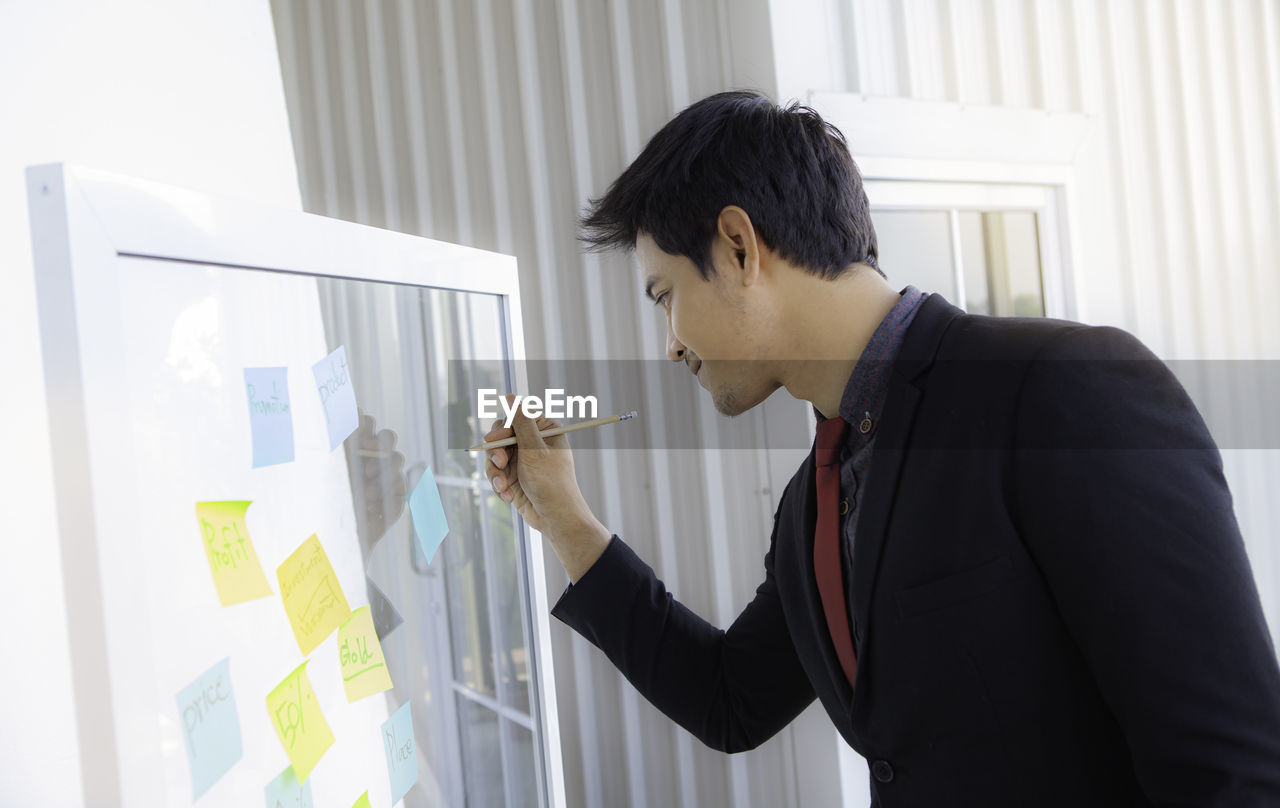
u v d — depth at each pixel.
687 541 2.01
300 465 0.75
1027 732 0.74
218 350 0.64
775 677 1.10
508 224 1.95
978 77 2.19
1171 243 2.55
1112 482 0.67
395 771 0.88
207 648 0.61
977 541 0.74
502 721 1.09
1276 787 0.62
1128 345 0.73
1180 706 0.64
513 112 1.95
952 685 0.76
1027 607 0.73
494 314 1.10
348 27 1.92
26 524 0.87
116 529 0.51
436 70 1.93
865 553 0.81
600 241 0.99
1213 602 0.64
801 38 1.90
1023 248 2.24
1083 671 0.74
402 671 0.91
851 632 0.87
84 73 0.93
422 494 0.95
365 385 0.86
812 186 0.85
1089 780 0.74
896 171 1.96
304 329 0.76
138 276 0.56
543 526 1.13
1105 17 2.41
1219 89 2.65
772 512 1.97
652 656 1.12
